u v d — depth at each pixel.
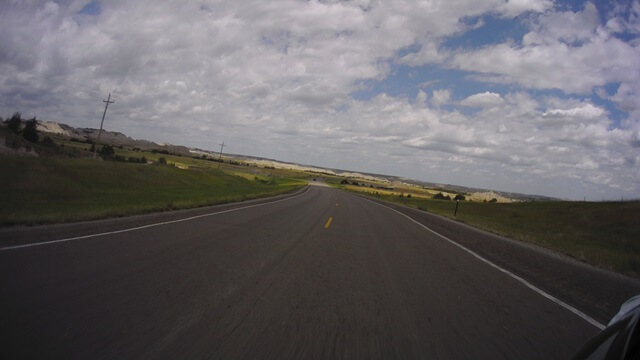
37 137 52.31
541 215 43.97
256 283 6.86
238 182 66.94
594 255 13.74
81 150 62.81
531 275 9.12
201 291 6.14
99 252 8.32
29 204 16.73
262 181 88.12
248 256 9.16
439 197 103.75
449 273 8.75
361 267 8.85
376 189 150.50
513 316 5.81
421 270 8.91
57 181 26.91
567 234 29.72
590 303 6.91
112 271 6.89
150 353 3.91
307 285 6.96
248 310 5.39
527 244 15.79
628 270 11.41
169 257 8.38
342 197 51.22
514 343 4.72
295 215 20.23
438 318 5.54
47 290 5.60
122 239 10.04
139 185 35.66
